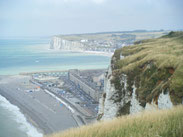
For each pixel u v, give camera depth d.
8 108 101.69
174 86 31.16
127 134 14.00
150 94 37.00
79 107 103.62
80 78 161.62
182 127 13.09
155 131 13.43
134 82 45.97
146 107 36.72
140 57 52.81
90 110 99.38
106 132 15.02
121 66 55.97
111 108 49.50
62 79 182.62
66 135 16.62
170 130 13.12
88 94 131.12
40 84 160.12
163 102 32.53
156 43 67.56
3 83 161.38
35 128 78.56
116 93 49.97
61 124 82.31
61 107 103.56
